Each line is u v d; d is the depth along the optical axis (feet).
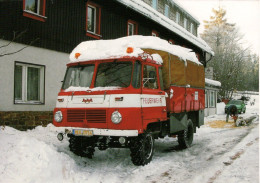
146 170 20.38
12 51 31.81
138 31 61.87
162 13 80.38
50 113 36.09
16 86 33.50
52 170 17.44
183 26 96.68
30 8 35.14
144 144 21.42
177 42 84.53
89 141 22.26
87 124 20.47
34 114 33.86
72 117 21.20
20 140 19.33
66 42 39.60
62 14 38.93
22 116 32.37
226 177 18.52
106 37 49.96
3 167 16.30
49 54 36.70
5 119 30.60
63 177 17.48
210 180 17.95
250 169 20.27
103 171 19.92
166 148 30.35
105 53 22.03
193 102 31.96
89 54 22.81
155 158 24.54
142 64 21.39
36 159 17.74
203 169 20.81
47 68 36.40
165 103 24.66
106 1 49.57
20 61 32.78
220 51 148.77
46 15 36.27
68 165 19.17
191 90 31.27
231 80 144.15
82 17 42.98
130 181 17.87
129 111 19.53
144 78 21.57
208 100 85.61
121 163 22.03
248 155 25.29
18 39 32.35
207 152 27.76
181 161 23.62
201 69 35.63
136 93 20.17
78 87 21.91
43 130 33.17
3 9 30.68
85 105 20.75
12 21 31.68
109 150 26.53
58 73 38.09
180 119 28.27
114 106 19.80
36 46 34.76
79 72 22.54
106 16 50.01
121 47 22.45
